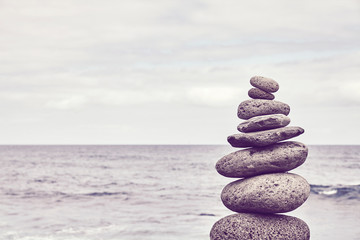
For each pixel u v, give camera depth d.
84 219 21.09
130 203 27.41
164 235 17.42
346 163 73.44
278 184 8.84
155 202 27.84
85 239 16.91
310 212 22.34
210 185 40.09
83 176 51.50
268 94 9.83
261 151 9.16
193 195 32.00
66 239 16.94
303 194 8.94
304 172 54.06
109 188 38.19
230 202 9.20
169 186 39.47
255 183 8.94
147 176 51.22
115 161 85.75
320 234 16.88
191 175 52.16
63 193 33.84
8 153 130.38
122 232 18.08
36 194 32.97
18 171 58.94
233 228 8.95
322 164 70.31
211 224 19.58
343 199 28.25
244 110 9.65
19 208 24.80
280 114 9.31
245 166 9.18
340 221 19.61
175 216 21.84
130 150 170.50
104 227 19.09
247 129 9.32
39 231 18.28
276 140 9.04
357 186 36.34
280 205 8.78
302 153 9.10
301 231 8.96
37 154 123.56
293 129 9.06
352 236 16.53
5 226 19.25
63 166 69.94
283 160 9.00
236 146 9.52
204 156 113.06
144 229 18.61
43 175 52.91
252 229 8.84
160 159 95.31
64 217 21.69
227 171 9.40
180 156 112.56
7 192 34.47
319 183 40.38
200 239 16.69
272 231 8.80
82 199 29.75
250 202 8.91
